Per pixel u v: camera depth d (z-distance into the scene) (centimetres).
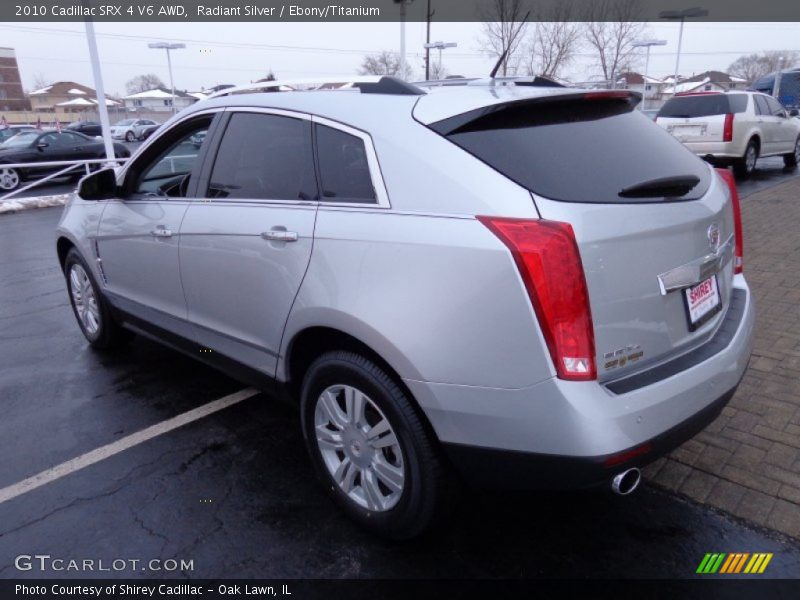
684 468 318
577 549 267
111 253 415
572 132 252
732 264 301
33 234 1046
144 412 392
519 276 208
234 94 342
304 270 268
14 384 434
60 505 301
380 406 252
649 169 254
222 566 261
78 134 1923
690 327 254
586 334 211
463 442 230
